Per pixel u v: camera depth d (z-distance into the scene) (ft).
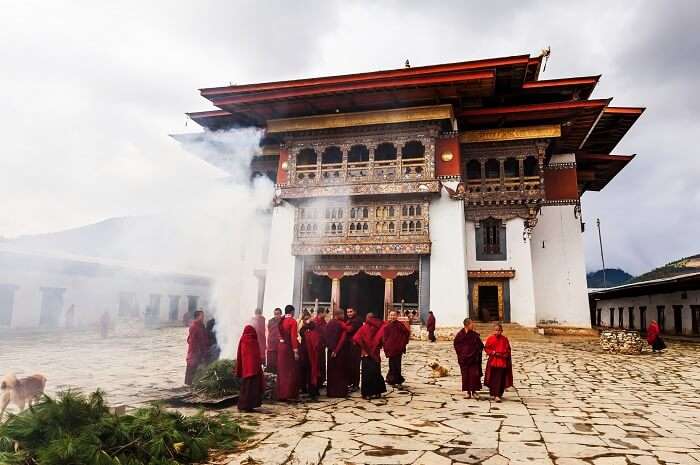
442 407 27.09
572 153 87.30
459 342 30.91
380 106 78.28
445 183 75.31
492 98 85.66
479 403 28.30
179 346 63.16
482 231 80.43
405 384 35.17
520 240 78.59
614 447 19.15
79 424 17.31
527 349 60.18
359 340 30.37
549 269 83.10
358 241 76.07
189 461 17.30
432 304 71.92
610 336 58.23
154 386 32.12
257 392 26.09
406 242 73.92
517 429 21.98
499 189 79.82
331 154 89.30
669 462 17.31
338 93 73.51
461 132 80.69
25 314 76.59
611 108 86.38
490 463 17.08
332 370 30.32
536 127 78.43
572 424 23.04
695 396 30.91
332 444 19.36
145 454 16.78
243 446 19.13
